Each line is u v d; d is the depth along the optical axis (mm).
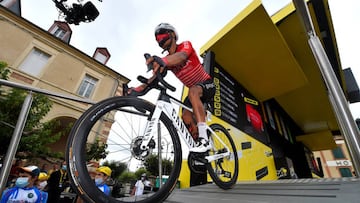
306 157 9742
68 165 1069
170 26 2080
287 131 8539
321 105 7879
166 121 1643
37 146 5508
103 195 1123
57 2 3453
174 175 1519
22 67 9086
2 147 5039
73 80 10500
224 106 4812
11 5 11711
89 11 3629
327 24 4336
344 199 1264
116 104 1406
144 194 1931
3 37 8859
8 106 5156
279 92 6129
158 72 1583
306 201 1380
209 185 2898
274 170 5555
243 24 3932
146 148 1369
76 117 9945
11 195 2889
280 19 4223
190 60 2004
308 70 5871
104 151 5488
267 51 4543
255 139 5410
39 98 5930
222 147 2598
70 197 4215
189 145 1763
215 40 4418
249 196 1829
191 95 2039
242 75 5527
